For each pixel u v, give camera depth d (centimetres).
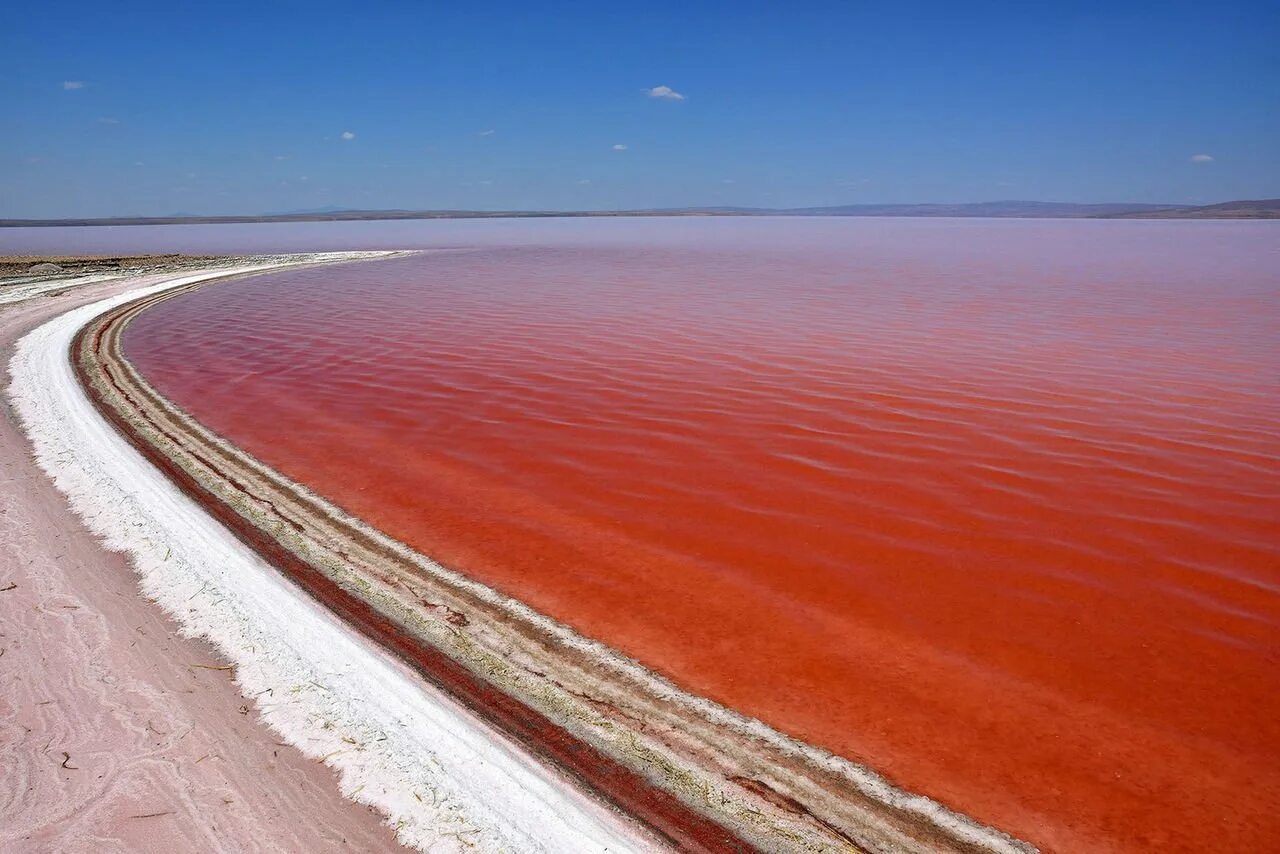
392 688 492
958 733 465
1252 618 574
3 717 460
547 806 398
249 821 386
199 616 571
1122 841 386
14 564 645
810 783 423
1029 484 822
